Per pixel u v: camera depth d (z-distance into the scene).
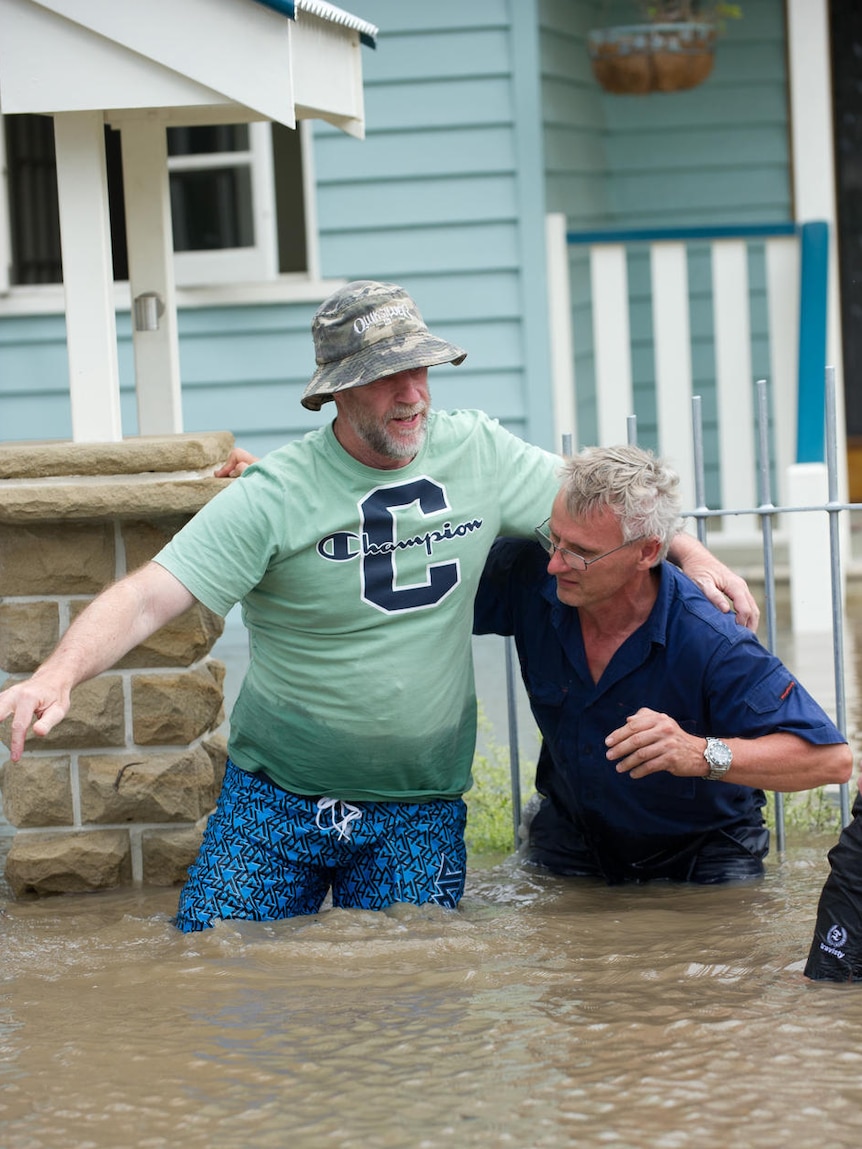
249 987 3.35
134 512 4.15
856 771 5.14
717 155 9.57
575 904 4.03
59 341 8.23
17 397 8.30
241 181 8.17
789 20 8.83
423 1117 2.62
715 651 3.81
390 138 8.07
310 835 3.93
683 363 8.48
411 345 3.56
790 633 7.45
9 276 8.29
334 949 3.59
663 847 4.17
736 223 9.52
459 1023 3.06
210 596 3.67
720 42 9.45
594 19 9.20
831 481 4.56
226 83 3.98
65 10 3.99
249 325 8.21
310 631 3.78
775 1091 2.68
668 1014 3.07
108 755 4.38
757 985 3.25
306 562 3.71
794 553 7.45
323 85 4.52
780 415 8.62
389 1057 2.89
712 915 3.84
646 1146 2.49
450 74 7.98
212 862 3.92
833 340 8.56
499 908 4.03
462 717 3.97
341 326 3.60
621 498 3.63
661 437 8.54
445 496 3.76
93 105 4.03
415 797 3.96
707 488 9.87
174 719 4.34
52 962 3.61
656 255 8.43
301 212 8.27
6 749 5.83
